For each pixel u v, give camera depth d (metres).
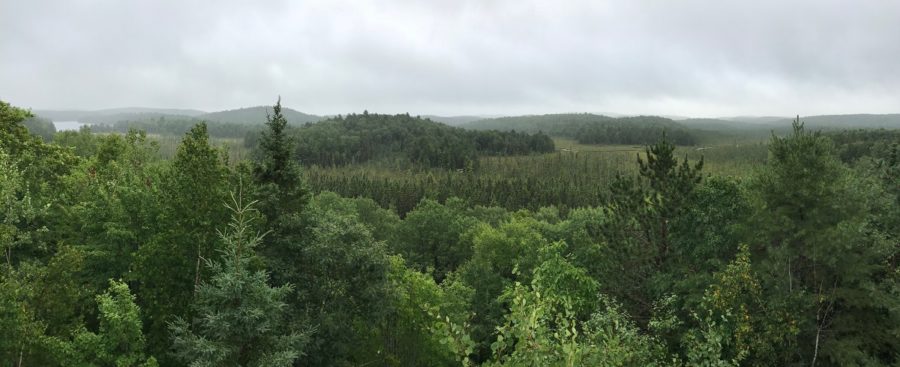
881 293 14.88
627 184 23.08
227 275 13.05
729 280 15.22
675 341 17.94
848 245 14.85
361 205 77.94
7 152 25.00
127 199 21.17
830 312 17.03
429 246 65.38
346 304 21.72
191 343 13.34
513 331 8.27
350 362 26.11
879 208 18.84
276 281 20.81
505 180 141.12
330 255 20.69
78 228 22.69
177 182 18.92
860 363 15.50
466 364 8.17
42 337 12.21
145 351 17.73
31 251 20.70
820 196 16.19
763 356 15.27
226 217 19.16
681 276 20.30
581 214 49.00
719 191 20.70
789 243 16.89
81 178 26.48
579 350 8.23
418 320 27.59
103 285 20.52
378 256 22.31
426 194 117.56
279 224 21.38
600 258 23.61
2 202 14.34
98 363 13.82
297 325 18.77
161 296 17.78
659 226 21.23
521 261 38.59
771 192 17.19
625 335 11.64
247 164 22.38
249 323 13.19
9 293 11.36
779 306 15.14
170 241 17.97
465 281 39.06
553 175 176.50
